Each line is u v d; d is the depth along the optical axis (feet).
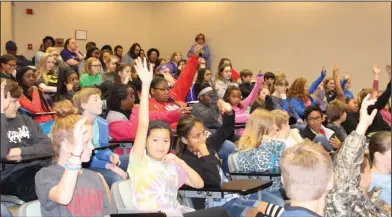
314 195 6.70
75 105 13.51
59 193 7.86
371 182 9.44
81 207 8.46
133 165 9.76
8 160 10.94
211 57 38.47
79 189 8.53
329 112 18.13
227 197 11.22
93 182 8.83
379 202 8.71
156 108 17.47
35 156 11.46
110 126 15.28
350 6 33.40
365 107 8.25
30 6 35.17
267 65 36.37
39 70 23.22
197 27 38.93
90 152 8.72
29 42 35.22
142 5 40.09
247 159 12.17
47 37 31.30
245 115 19.44
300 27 35.12
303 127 20.75
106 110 16.66
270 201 11.18
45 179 8.21
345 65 33.65
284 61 35.73
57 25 36.27
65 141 8.43
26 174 11.44
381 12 32.40
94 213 8.64
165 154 10.05
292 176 6.76
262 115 12.73
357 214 7.84
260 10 36.52
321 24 34.37
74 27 36.99
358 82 33.19
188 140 11.03
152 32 40.55
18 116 12.63
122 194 9.44
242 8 37.22
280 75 25.08
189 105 19.62
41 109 18.40
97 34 38.01
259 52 36.63
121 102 15.47
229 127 13.24
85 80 21.70
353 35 33.32
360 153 7.91
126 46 39.45
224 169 13.73
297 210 6.61
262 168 12.05
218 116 18.43
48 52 23.68
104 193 8.96
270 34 36.22
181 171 10.09
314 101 25.11
